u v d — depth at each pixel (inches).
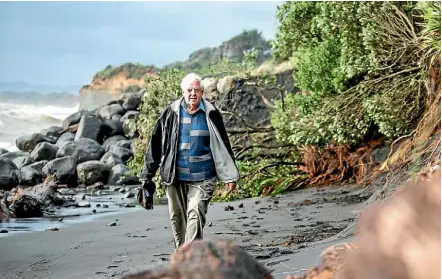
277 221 409.4
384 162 478.9
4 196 645.3
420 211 32.9
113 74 3282.5
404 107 491.2
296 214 428.5
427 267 32.0
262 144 673.6
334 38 581.0
